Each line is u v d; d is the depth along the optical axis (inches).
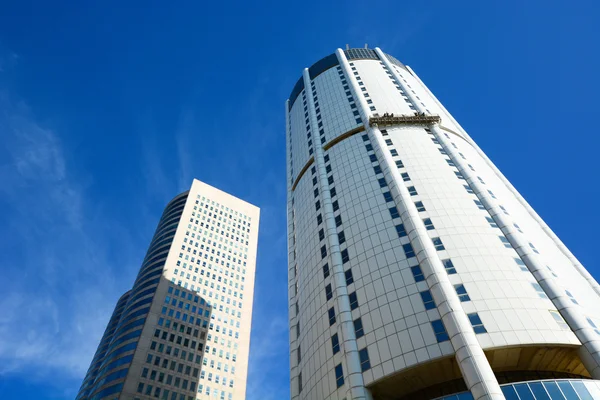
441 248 2268.7
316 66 5068.9
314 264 2780.5
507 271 2119.8
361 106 3742.6
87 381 5029.5
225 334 5329.7
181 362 4722.0
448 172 2876.5
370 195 2829.7
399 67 4766.2
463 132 3878.0
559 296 1979.6
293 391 2395.4
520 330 1823.3
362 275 2364.7
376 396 1959.9
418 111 3673.7
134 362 4421.8
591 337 1795.0
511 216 2578.7
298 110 4645.7
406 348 1899.6
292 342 2664.9
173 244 5954.7
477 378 1648.6
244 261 6461.6
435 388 1929.1
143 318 4899.1
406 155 3046.3
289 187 3917.3
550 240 2755.9
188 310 5275.6
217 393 4702.3
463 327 1834.4
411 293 2111.2
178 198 7062.0
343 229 2743.6
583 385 1598.2
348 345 2069.4
